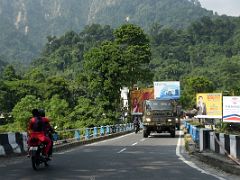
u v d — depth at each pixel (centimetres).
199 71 17750
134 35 7312
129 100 7231
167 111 3903
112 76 5728
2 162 1730
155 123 3875
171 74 17800
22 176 1297
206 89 13212
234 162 1495
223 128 4766
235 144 1588
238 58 19212
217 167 1544
